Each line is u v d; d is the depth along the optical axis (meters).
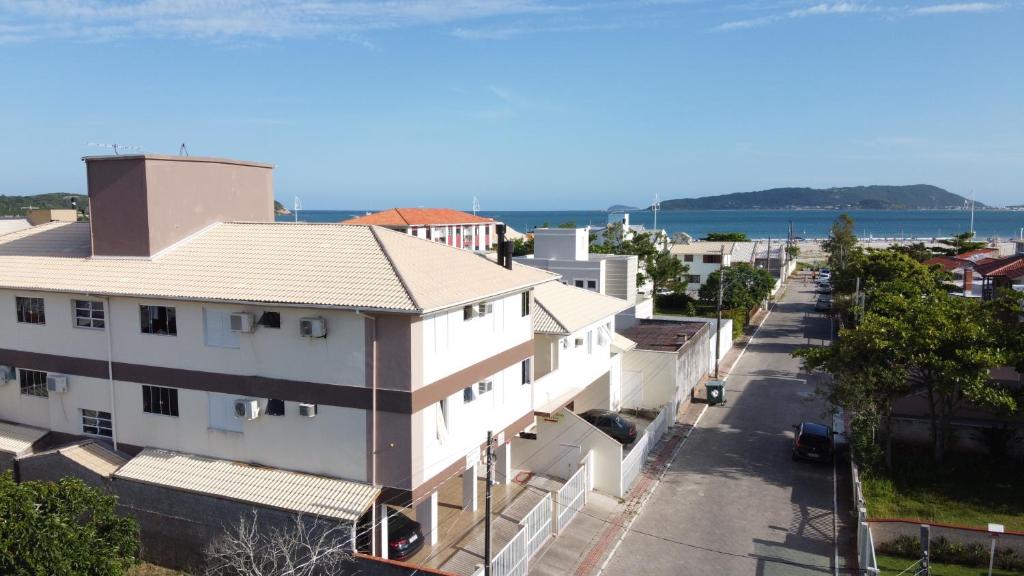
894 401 31.72
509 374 25.30
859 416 27.33
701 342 43.25
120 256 24.80
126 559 17.52
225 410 21.81
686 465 30.00
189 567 20.44
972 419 32.28
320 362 20.25
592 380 33.50
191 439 22.33
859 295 47.44
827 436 30.02
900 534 21.84
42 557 14.79
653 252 72.06
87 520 19.12
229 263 23.12
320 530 18.48
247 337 21.19
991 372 34.38
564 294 33.56
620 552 22.38
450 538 22.16
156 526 20.84
